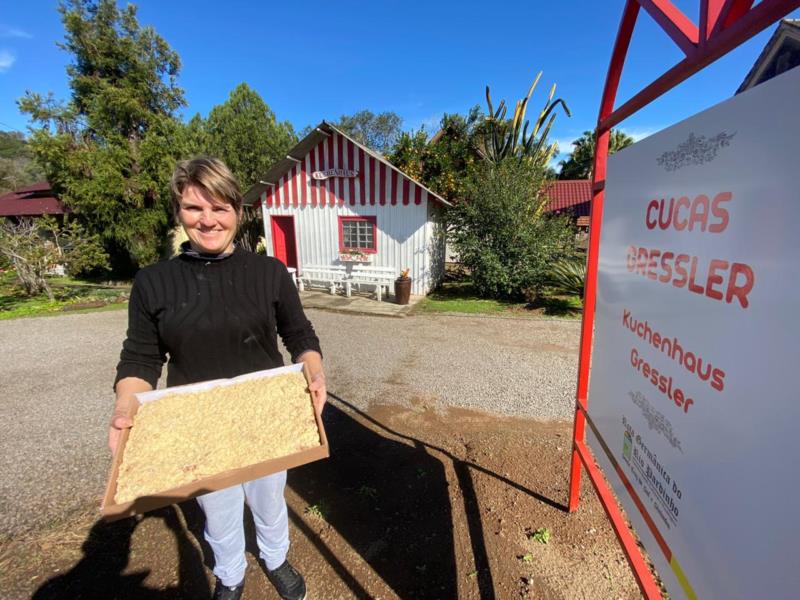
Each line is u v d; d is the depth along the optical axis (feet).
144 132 47.16
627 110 5.33
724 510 3.32
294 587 6.37
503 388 15.02
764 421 2.85
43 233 38.70
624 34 5.35
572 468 7.83
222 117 58.23
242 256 5.29
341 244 36.47
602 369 6.07
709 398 3.50
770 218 2.74
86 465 10.48
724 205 3.25
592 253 6.68
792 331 2.57
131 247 45.29
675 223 4.03
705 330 3.55
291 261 40.70
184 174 4.58
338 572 7.01
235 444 4.39
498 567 7.04
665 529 4.28
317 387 5.17
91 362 18.52
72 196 42.32
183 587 6.77
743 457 3.08
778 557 2.74
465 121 47.80
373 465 10.00
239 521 5.66
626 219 5.20
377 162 33.47
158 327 4.95
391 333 23.06
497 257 30.73
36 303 31.71
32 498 9.11
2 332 23.59
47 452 11.11
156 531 7.97
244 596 6.57
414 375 16.40
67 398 14.69
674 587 4.11
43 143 40.40
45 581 6.89
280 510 5.91
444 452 10.53
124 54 47.62
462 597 6.52
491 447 10.69
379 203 34.37
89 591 6.70
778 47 11.06
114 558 7.35
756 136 2.86
